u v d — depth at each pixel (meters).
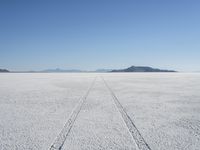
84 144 6.09
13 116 9.43
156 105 12.03
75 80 35.59
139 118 9.08
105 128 7.66
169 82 30.00
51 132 7.18
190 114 9.84
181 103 12.68
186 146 5.95
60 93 17.47
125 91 18.83
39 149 5.72
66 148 5.80
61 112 10.24
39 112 10.24
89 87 22.70
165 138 6.62
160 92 17.98
